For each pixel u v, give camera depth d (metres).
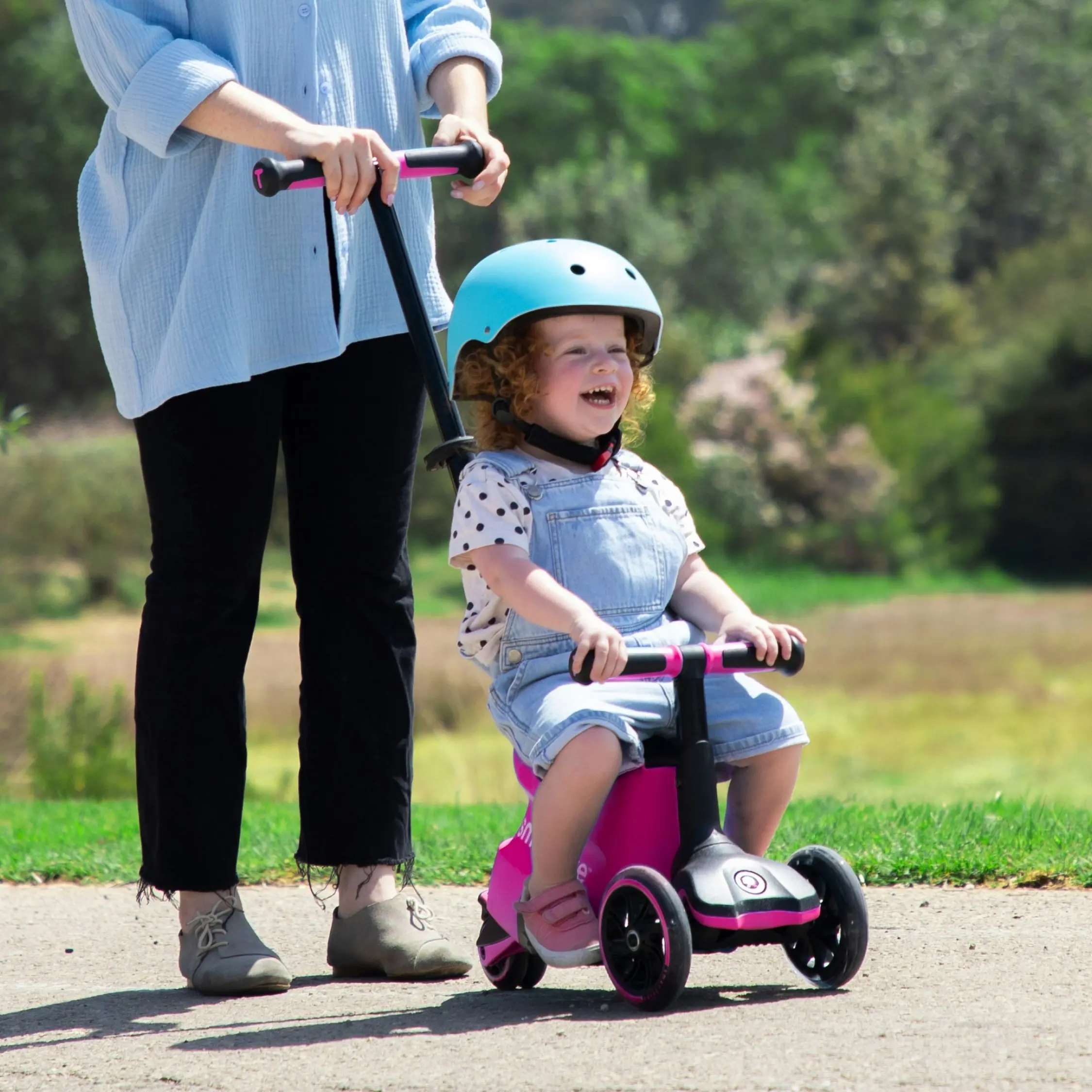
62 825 19.89
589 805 9.66
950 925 12.20
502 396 10.89
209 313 10.70
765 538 102.56
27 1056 9.03
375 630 11.37
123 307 10.95
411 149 11.66
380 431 11.33
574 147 187.12
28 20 131.88
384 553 11.39
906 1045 8.24
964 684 59.09
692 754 9.77
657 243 135.12
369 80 11.52
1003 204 152.50
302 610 11.50
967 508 107.94
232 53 10.95
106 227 11.18
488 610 10.44
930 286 129.00
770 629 9.95
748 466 103.44
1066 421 107.94
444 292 11.95
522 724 10.04
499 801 35.38
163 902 14.85
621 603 10.52
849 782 40.81
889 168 132.38
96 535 81.50
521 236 135.00
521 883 10.27
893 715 52.66
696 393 107.38
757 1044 8.36
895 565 102.94
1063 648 69.06
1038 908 12.88
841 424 106.56
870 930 12.02
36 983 11.33
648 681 10.19
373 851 11.26
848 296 129.75
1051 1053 8.02
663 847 9.88
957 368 117.12
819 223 160.50
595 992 10.37
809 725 50.72
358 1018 9.70
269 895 14.98
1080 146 152.38
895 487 104.50
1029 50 162.62
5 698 36.31
